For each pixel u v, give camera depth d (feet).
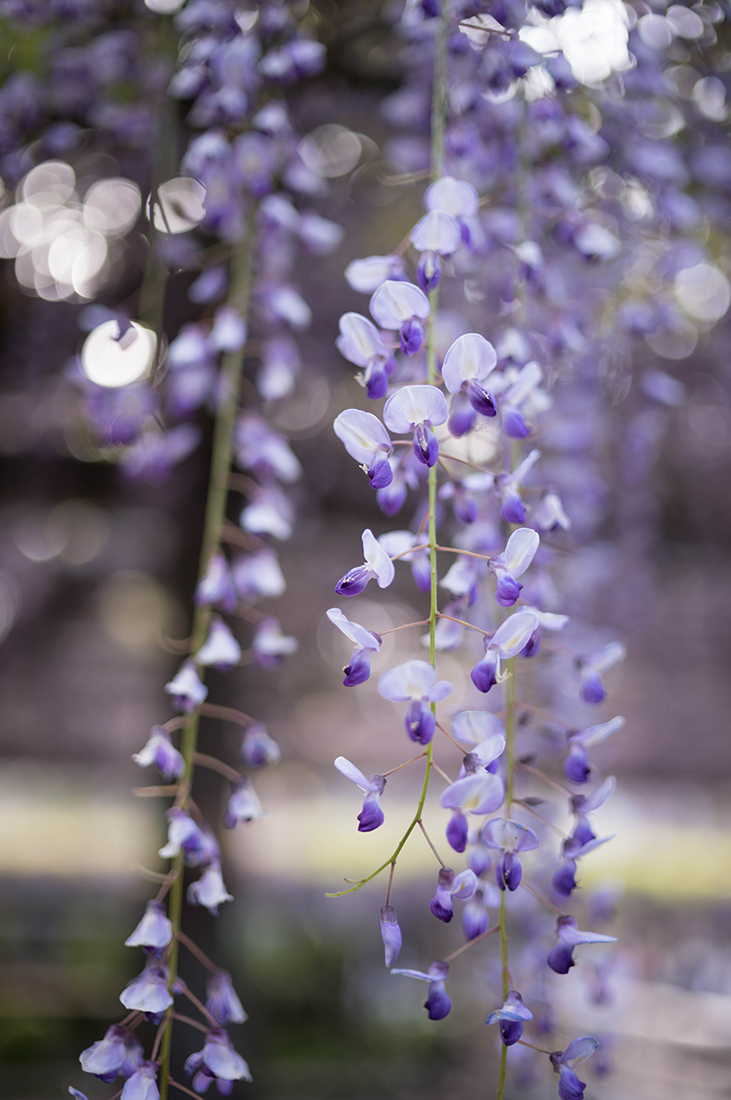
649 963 6.64
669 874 10.84
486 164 2.30
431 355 1.80
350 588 1.71
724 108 2.82
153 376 2.38
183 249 2.49
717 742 9.85
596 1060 2.34
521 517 1.84
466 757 1.71
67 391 5.39
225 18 2.23
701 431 5.08
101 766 12.32
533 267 2.11
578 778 1.89
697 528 5.45
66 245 4.17
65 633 9.28
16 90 2.68
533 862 2.36
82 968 7.57
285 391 2.31
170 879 1.90
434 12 2.00
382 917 1.67
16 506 6.52
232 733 4.23
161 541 6.06
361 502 5.20
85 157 3.33
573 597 2.60
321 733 12.41
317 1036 6.86
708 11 2.64
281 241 2.37
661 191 2.56
